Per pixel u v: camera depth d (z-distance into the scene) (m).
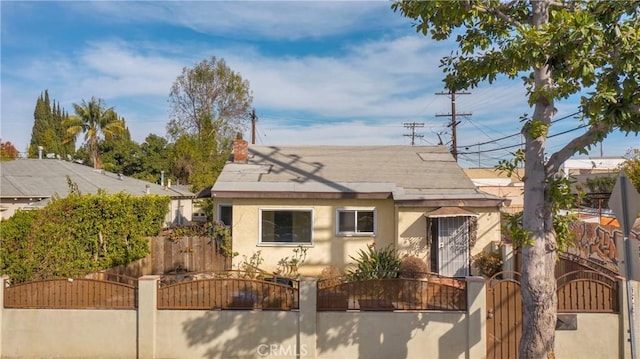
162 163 42.62
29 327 8.17
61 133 54.62
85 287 8.20
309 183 14.95
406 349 7.92
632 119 5.78
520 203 31.38
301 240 14.55
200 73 43.62
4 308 8.21
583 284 8.02
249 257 14.44
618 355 7.86
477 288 7.85
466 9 6.77
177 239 14.27
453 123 30.58
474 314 7.82
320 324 7.97
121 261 12.78
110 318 8.12
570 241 7.30
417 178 15.77
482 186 32.25
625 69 5.67
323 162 17.19
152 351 8.00
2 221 10.54
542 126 6.21
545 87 6.29
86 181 22.36
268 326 7.99
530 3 7.12
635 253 6.48
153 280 8.08
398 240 14.16
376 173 16.14
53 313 8.16
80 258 11.78
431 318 7.93
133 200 13.65
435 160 17.69
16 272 10.33
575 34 5.46
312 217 14.45
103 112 40.81
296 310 8.01
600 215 17.36
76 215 11.78
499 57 7.22
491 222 14.34
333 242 14.45
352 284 8.02
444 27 7.94
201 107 43.94
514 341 7.82
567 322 7.92
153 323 8.02
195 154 38.56
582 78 5.96
